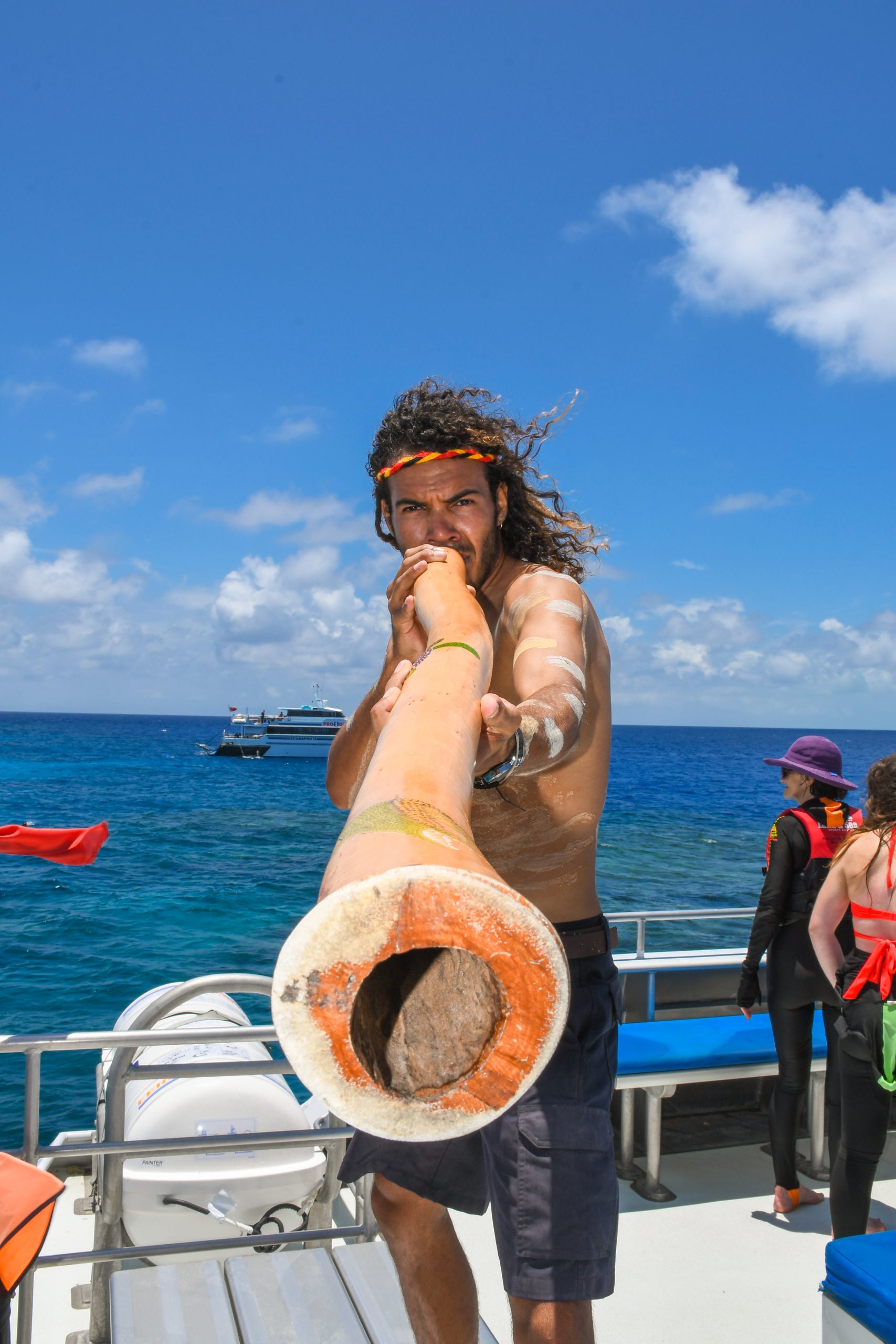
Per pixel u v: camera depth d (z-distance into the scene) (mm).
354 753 1837
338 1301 2490
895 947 3268
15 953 18766
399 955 778
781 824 4090
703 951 5160
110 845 34938
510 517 1881
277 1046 3949
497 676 1684
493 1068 656
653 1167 4133
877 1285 2150
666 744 176000
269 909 23516
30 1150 2641
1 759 93688
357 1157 1868
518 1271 1555
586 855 1806
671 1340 3115
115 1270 3096
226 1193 3361
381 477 1922
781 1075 4012
